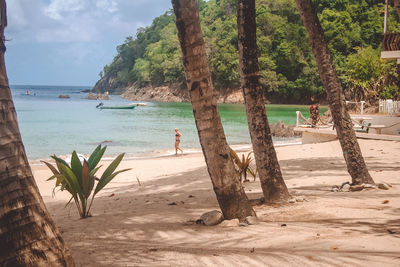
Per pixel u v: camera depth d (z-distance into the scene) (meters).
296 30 98.12
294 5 105.38
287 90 92.69
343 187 7.96
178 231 4.91
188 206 7.35
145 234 4.84
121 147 24.22
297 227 4.62
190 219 5.83
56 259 2.31
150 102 105.62
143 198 9.05
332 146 17.36
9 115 2.30
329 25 90.31
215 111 5.06
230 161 5.23
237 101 96.81
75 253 3.82
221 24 111.94
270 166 6.80
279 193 6.78
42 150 22.80
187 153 21.17
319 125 23.22
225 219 5.32
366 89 45.53
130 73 159.75
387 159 12.86
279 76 92.69
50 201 9.95
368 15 95.69
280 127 30.88
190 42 4.78
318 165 12.77
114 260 3.45
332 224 4.70
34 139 27.84
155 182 11.95
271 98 95.00
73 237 4.86
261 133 6.76
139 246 4.12
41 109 62.47
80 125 38.41
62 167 6.72
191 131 33.56
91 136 29.78
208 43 101.12
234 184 5.26
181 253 3.60
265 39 96.25
